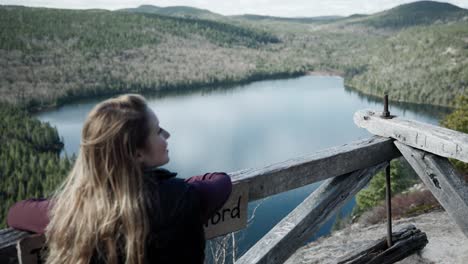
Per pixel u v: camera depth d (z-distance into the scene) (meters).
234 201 1.64
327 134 130.88
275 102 194.62
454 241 4.95
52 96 176.50
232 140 127.69
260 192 1.74
